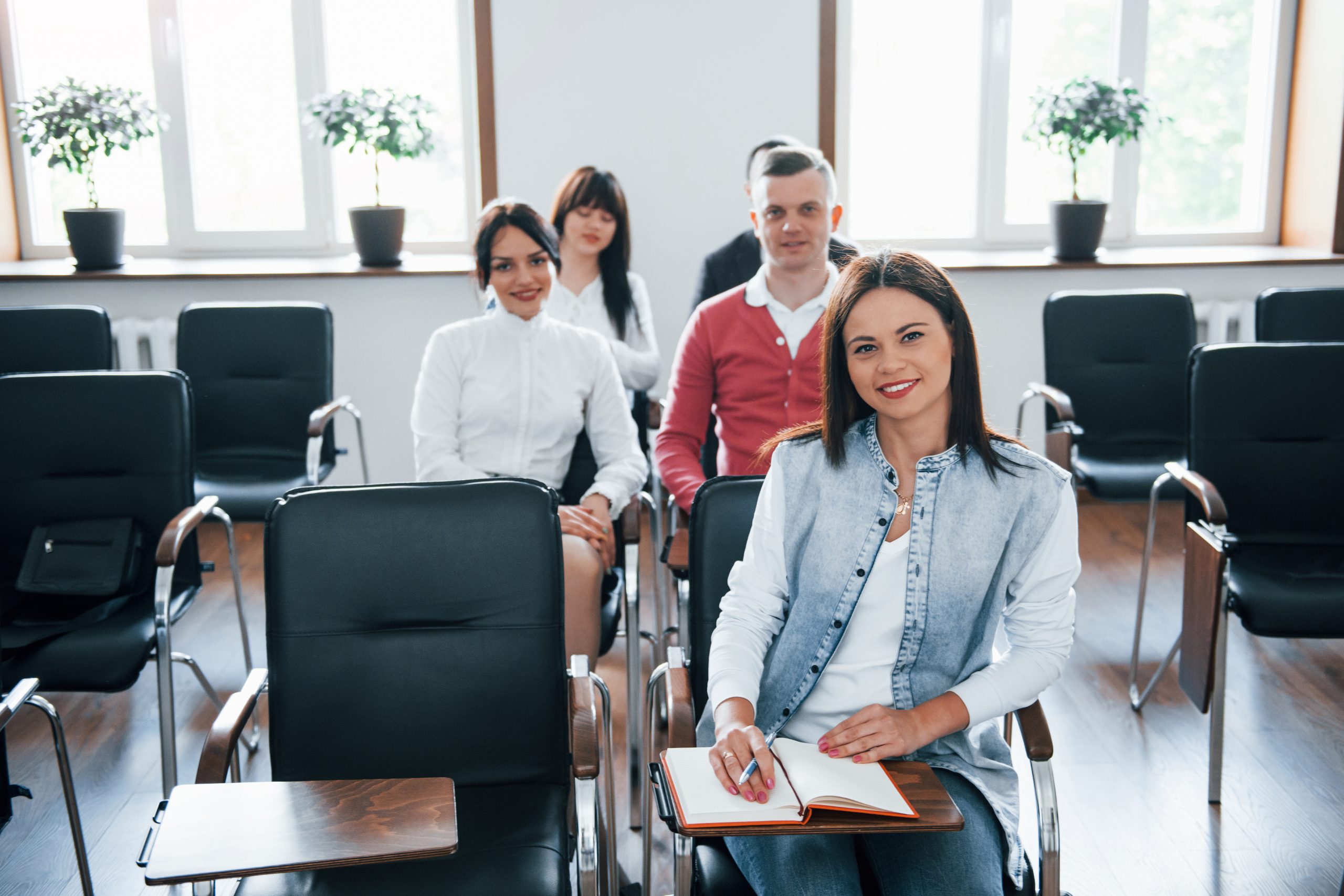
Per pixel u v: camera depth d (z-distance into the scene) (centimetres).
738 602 170
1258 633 241
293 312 360
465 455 267
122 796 251
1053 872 151
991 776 158
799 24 420
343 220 461
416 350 437
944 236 464
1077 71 448
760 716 168
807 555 164
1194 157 467
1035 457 161
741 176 431
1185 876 220
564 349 269
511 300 261
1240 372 272
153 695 301
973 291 439
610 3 416
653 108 425
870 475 162
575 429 271
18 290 425
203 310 358
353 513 174
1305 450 272
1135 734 276
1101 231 433
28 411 251
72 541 246
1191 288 440
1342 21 429
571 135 427
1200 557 252
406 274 419
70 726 284
